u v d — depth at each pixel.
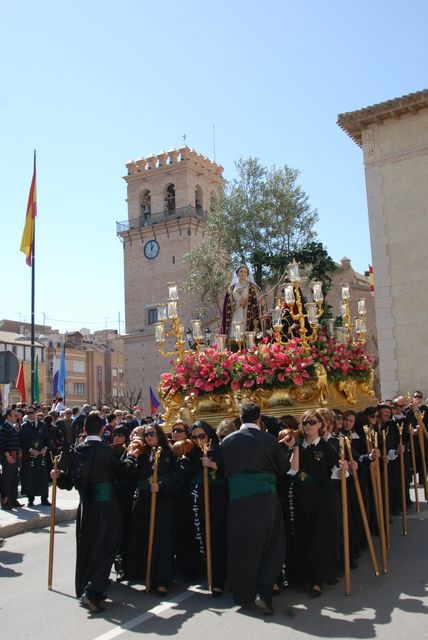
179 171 53.56
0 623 6.09
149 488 7.19
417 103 20.72
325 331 10.84
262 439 6.26
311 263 31.16
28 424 13.50
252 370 9.20
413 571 7.34
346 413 8.77
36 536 10.66
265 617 5.93
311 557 6.56
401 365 20.48
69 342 76.75
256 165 37.62
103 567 6.39
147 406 52.12
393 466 10.98
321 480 6.71
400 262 20.91
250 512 6.12
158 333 10.91
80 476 6.59
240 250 36.62
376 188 21.61
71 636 5.66
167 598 6.72
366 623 5.65
